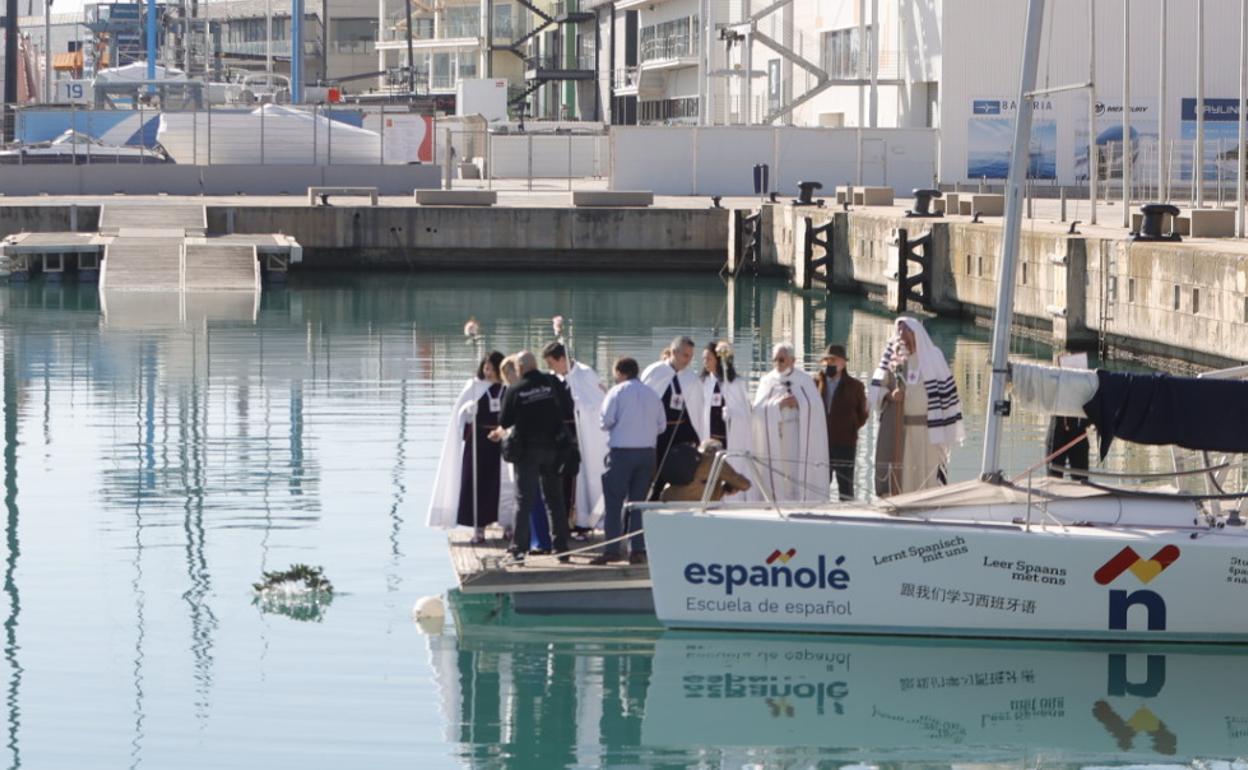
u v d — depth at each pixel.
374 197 73.31
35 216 70.44
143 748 16.83
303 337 49.84
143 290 62.03
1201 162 53.97
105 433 33.62
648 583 20.75
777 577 19.67
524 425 20.77
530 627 20.73
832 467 22.11
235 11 196.38
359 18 188.62
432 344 48.47
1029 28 19.12
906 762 16.88
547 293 64.06
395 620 21.03
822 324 55.09
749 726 17.67
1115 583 19.27
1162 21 53.88
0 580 22.75
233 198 78.50
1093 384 19.08
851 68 96.94
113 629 20.61
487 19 156.88
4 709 17.86
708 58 98.00
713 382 21.38
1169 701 18.45
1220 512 20.34
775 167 86.25
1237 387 18.92
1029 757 17.03
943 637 19.73
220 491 28.25
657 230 72.62
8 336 49.25
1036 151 86.25
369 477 29.41
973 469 29.38
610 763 16.78
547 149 109.69
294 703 18.11
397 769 16.45
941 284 57.28
